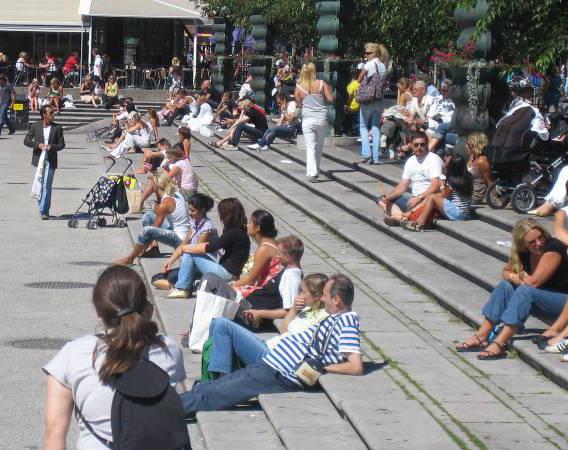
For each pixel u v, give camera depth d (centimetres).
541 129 1460
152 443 431
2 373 971
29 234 1753
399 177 1877
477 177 1494
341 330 854
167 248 1600
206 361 878
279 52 4884
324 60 2534
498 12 1384
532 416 765
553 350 894
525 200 1438
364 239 1509
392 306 1148
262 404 826
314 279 880
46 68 5162
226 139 2927
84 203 1959
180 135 2219
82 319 1195
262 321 1041
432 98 2092
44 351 1050
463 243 1379
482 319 1021
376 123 2089
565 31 1349
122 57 5550
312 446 716
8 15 4981
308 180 2072
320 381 847
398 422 741
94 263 1523
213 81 4381
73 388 439
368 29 2625
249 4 3753
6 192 2264
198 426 826
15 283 1375
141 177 2423
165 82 5206
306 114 2038
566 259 915
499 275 1170
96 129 3928
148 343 441
